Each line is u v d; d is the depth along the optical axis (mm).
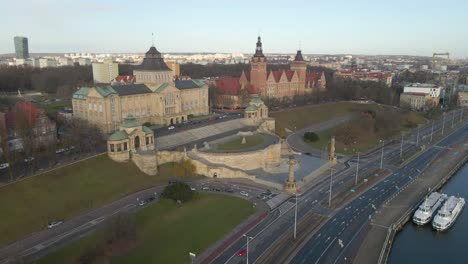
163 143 197250
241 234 124188
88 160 161875
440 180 183250
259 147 198500
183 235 121562
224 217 135250
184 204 144500
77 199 139375
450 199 155125
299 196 158000
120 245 112562
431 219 144250
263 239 121250
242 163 187375
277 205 148375
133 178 162625
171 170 176750
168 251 112125
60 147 180000
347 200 154875
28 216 125125
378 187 171125
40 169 152250
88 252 106438
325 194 160750
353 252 114812
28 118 178125
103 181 153500
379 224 134125
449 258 121375
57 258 105875
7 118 182125
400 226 137625
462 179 194625
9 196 129625
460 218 151125
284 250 114875
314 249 116000
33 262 103312
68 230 121812
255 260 109125
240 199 152375
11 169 150125
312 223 133500
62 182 144750
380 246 119062
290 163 163625
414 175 189875
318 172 189750
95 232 120250
